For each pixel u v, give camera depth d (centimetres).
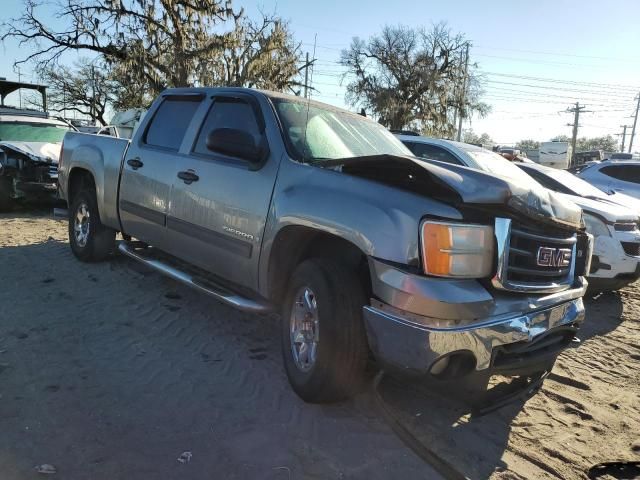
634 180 1226
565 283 352
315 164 374
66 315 482
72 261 662
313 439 314
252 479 274
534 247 322
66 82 4912
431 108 4425
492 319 298
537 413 376
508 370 318
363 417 342
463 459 311
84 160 623
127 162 547
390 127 4441
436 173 303
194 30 2708
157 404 341
